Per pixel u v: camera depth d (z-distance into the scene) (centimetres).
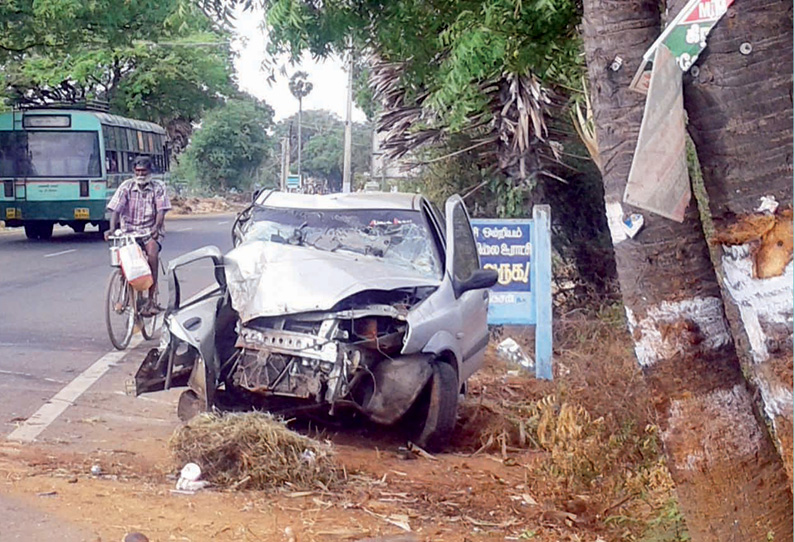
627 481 648
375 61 1325
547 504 624
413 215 862
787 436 330
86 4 2253
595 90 362
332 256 783
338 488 633
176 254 2353
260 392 714
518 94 1241
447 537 551
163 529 528
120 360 1041
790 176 329
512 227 1061
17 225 2700
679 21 332
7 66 3834
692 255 354
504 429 805
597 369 861
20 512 541
